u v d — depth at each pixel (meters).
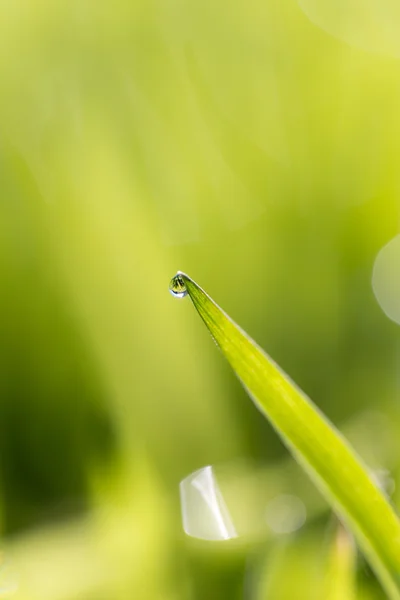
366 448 0.25
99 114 0.32
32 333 0.26
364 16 0.37
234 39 0.37
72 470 0.25
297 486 0.25
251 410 0.26
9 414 0.26
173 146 0.32
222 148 0.33
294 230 0.31
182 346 0.26
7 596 0.23
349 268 0.30
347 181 0.32
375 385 0.27
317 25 0.37
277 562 0.23
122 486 0.25
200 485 0.25
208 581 0.24
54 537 0.24
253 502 0.24
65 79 0.33
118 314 0.26
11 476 0.25
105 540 0.24
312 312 0.28
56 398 0.26
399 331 0.28
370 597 0.22
